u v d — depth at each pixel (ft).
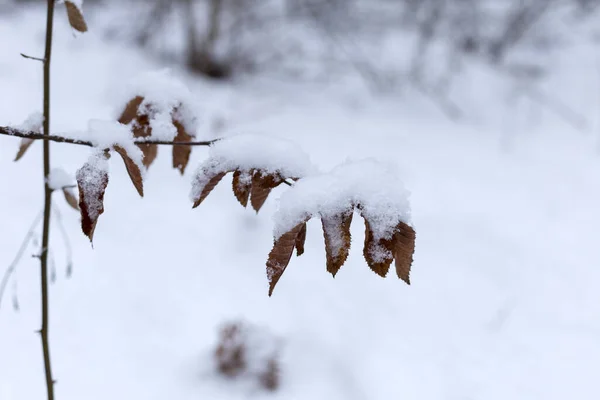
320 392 8.00
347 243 2.81
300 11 23.38
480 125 18.45
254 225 11.55
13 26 18.24
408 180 13.88
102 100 14.89
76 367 7.61
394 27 24.57
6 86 14.12
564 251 11.69
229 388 7.85
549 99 20.01
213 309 9.14
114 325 8.41
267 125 16.10
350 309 9.57
